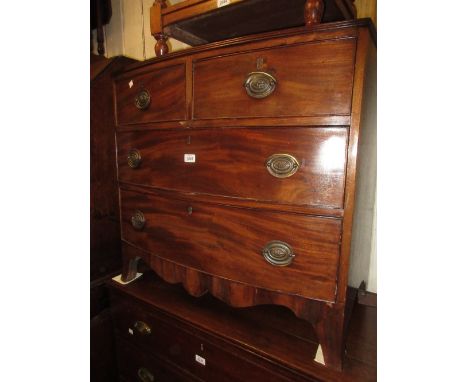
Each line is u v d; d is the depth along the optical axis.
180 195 0.82
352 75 0.56
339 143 0.58
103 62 1.21
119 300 1.06
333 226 0.61
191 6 0.79
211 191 0.76
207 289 0.82
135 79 0.88
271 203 0.67
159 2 0.85
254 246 0.71
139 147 0.91
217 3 0.74
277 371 0.70
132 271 1.07
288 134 0.63
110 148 1.21
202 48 0.71
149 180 0.90
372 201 0.98
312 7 0.60
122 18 1.57
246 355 0.75
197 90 0.74
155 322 0.95
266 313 0.88
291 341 0.75
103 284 1.18
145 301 0.95
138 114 0.89
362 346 0.75
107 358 1.19
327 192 0.61
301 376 0.66
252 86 0.64
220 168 0.73
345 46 0.56
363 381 0.63
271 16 0.80
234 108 0.69
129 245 1.01
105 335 1.17
